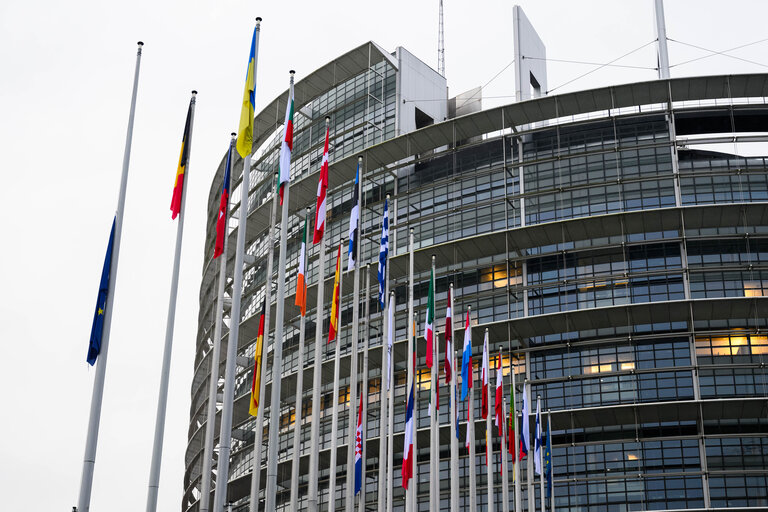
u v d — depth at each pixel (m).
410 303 38.44
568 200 63.41
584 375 58.12
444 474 60.59
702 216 58.31
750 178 60.50
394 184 72.38
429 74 79.62
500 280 63.66
